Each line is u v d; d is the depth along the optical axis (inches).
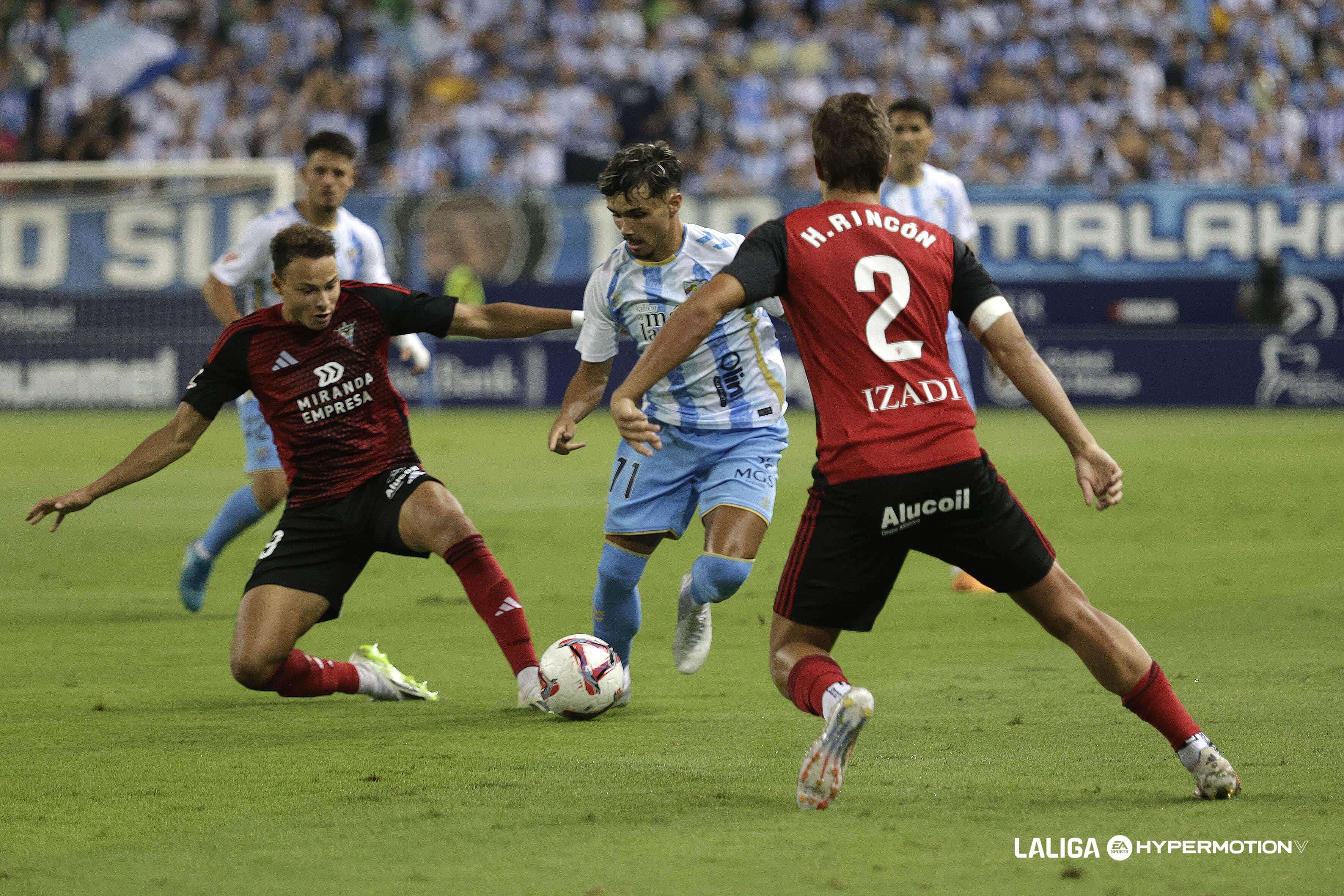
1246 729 628.7
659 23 3508.9
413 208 2849.4
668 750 615.2
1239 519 1467.8
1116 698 709.3
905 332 511.2
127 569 1242.6
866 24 3412.9
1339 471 1887.3
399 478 711.1
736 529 693.9
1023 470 1916.8
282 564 703.7
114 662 846.5
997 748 607.5
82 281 2797.7
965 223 1124.5
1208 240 2881.4
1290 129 3282.5
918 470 498.6
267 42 3398.1
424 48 3415.4
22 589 1136.8
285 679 697.6
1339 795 520.1
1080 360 2913.4
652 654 868.6
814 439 2397.9
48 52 3437.5
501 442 2340.1
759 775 566.6
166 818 509.7
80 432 2468.0
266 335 700.7
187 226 2795.3
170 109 3299.7
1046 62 3307.1
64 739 644.1
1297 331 2896.2
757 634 932.6
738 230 2878.9
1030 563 510.3
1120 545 1300.4
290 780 564.4
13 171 2229.3
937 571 1218.6
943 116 3307.1
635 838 474.9
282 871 443.8
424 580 1180.5
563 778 563.8
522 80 3348.9
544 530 1444.4
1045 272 2898.6
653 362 494.9
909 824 488.1
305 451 707.4
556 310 727.1
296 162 3240.7
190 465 2117.4
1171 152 3161.9
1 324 2805.1
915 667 804.6
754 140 3245.6
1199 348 2901.1
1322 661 790.5
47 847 473.4
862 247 515.5
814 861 445.7
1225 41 3427.7
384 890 424.2
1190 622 924.0
